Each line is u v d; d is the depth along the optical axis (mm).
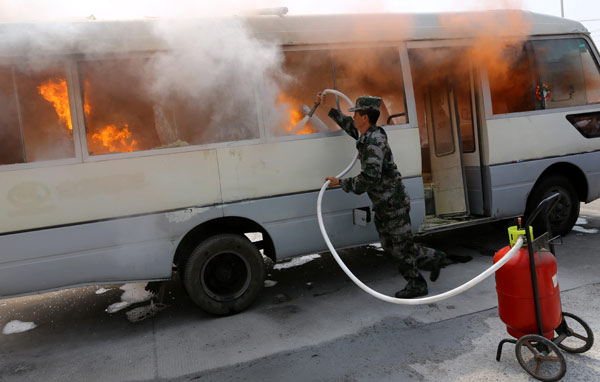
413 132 3867
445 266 4227
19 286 2963
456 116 4383
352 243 3764
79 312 3895
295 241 3559
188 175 3266
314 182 3604
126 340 3221
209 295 3395
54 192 3008
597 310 2980
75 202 3045
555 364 2379
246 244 3459
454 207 4547
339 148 3674
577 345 2531
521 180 4352
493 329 2859
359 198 3748
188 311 3693
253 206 3418
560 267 3895
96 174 3078
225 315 3473
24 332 3541
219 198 3336
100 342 3229
